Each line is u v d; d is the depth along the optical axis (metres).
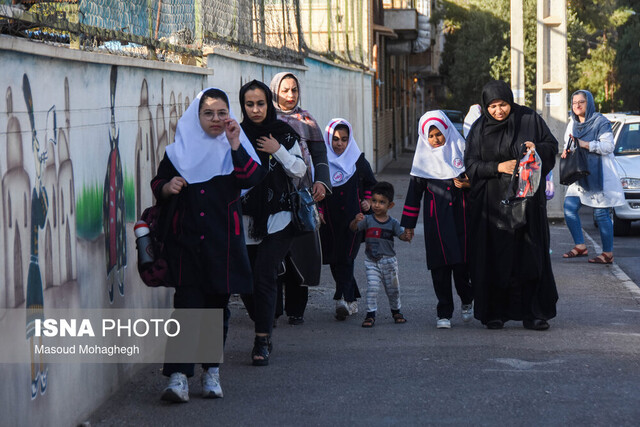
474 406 6.23
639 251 15.02
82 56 5.76
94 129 6.14
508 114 8.64
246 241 7.44
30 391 4.96
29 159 4.98
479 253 8.73
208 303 6.50
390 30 36.94
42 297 5.14
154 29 8.16
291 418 6.01
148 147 7.54
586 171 13.24
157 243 6.30
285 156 7.17
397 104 50.31
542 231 8.70
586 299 10.55
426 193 8.97
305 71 17.98
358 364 7.48
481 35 55.16
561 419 5.92
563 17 19.03
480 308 8.77
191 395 6.57
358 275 12.73
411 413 6.09
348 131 9.51
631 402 6.30
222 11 11.09
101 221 6.26
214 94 6.28
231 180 6.34
